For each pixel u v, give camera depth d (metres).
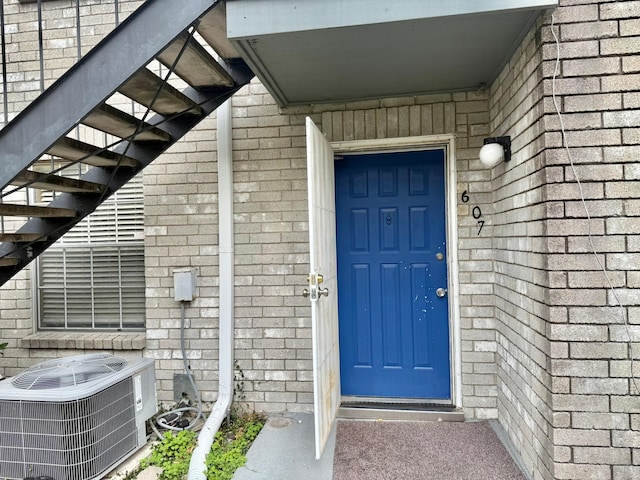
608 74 1.89
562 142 1.91
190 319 3.21
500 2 1.83
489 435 2.65
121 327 3.44
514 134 2.37
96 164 2.71
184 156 3.22
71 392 2.27
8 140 2.00
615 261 1.88
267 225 3.14
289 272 3.12
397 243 3.12
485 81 2.75
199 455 2.40
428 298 3.08
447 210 3.00
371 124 3.02
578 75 1.90
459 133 2.93
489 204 2.88
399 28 2.00
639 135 1.86
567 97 1.91
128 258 3.42
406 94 2.94
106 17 3.28
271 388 3.13
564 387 1.90
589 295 1.89
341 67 2.47
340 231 3.17
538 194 2.01
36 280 3.49
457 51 2.30
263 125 3.15
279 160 3.13
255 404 3.14
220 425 2.88
